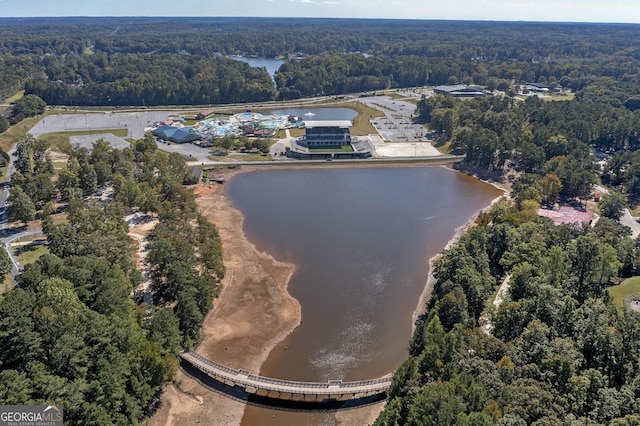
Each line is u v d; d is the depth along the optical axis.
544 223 172.75
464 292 131.88
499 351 105.31
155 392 107.06
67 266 119.94
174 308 134.50
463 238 166.25
